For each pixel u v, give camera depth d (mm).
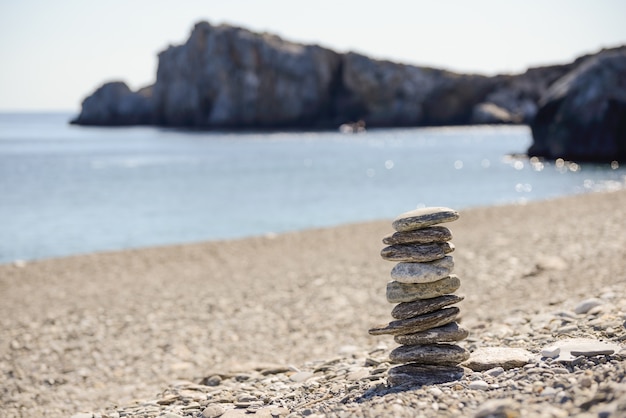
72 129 185875
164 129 164750
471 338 8914
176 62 163500
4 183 49938
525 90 182875
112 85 197750
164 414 7008
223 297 15891
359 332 12242
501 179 48062
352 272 17641
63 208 36688
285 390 7566
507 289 14141
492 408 4703
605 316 8172
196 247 23328
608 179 46156
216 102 156750
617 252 16031
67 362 11594
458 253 18891
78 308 15391
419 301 6605
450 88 175375
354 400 6207
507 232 22172
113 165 67062
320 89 162375
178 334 13023
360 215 32656
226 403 7223
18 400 9773
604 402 4520
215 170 60500
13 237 28031
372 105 169250
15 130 186625
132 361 11555
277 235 25109
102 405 9195
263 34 165750
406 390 6133
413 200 37781
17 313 15125
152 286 17609
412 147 96812
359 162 68375
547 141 64875
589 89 61062
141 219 32562
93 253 22719
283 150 90812
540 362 6191
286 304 14883
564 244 18484
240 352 11664
